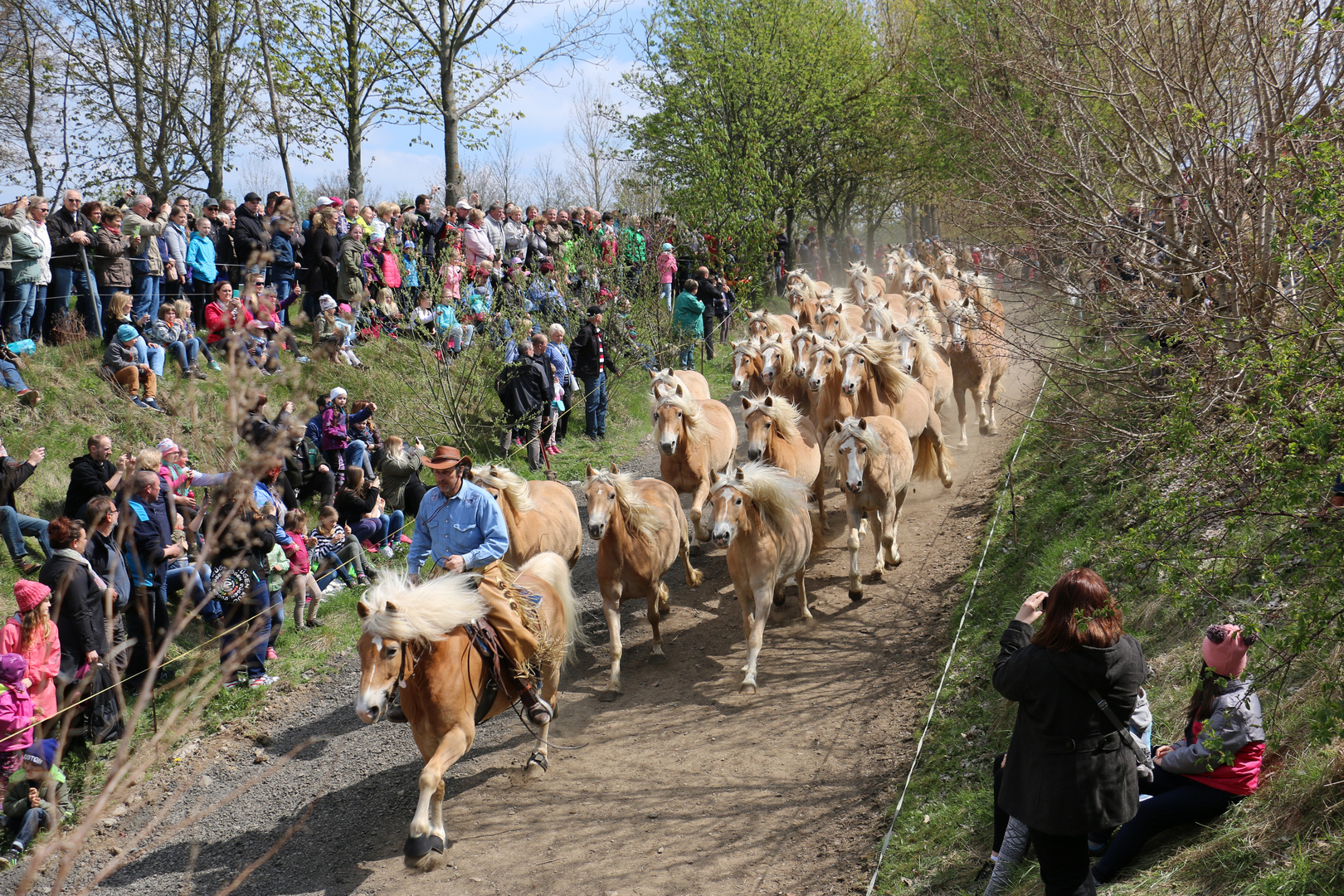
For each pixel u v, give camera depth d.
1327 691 3.98
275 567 9.02
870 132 29.67
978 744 6.20
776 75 26.38
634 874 5.61
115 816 6.70
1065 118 8.72
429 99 19.95
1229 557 4.62
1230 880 3.93
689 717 7.29
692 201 25.11
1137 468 7.64
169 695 7.88
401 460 10.95
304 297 13.98
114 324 11.05
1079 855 3.79
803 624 8.55
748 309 22.72
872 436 8.54
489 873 5.76
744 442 14.81
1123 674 3.64
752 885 5.41
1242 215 6.86
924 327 13.09
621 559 7.72
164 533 7.89
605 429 15.11
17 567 8.66
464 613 5.50
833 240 38.28
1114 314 7.66
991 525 9.63
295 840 6.37
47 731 6.54
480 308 13.68
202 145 20.95
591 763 6.83
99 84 19.83
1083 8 8.27
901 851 5.39
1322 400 4.31
